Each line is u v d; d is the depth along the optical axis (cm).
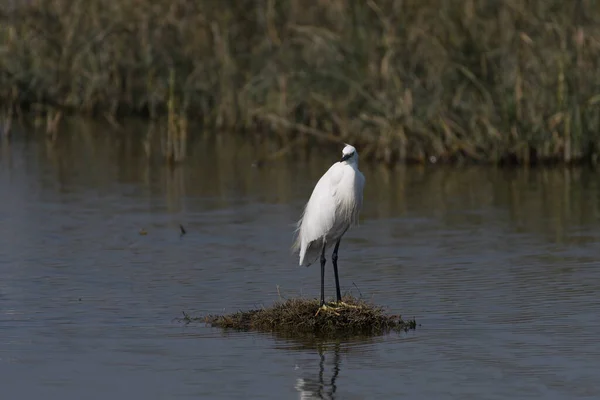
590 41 2319
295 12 2683
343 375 1081
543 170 2292
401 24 2477
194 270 1505
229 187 2123
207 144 2622
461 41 2381
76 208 1925
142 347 1173
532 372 1084
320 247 1295
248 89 2673
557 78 2314
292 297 1345
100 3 2903
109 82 2942
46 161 2400
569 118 2297
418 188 2119
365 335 1214
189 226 1786
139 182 2175
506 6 2391
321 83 2516
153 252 1609
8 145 2598
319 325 1230
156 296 1375
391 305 1330
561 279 1444
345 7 2564
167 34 2845
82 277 1468
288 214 1873
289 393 1033
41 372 1096
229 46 2755
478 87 2384
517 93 2322
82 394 1034
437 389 1040
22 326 1251
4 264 1535
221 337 1207
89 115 2955
